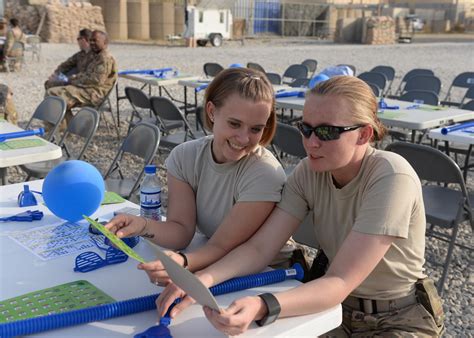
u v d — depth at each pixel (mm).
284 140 4336
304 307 1534
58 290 1643
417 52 22516
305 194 1924
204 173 2117
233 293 1695
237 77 1907
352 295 1936
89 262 1813
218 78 1947
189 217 2137
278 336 1459
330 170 1750
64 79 7062
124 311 1524
